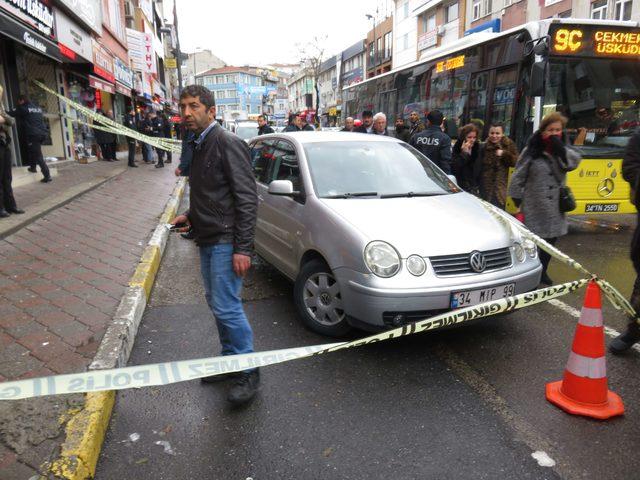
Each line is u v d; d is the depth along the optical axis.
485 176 6.49
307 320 4.31
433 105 10.91
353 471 2.60
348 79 63.19
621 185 7.77
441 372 3.62
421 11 39.62
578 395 3.12
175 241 7.62
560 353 3.91
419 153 5.46
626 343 3.83
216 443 2.82
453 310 3.64
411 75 12.12
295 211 4.59
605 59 7.56
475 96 9.10
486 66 8.74
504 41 8.20
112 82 20.08
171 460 2.68
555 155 4.93
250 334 3.26
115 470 2.60
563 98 7.50
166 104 42.88
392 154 5.22
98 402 2.90
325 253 4.00
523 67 7.66
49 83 14.61
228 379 3.50
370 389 3.39
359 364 3.74
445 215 4.18
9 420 2.71
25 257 5.75
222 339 3.37
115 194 10.38
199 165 3.03
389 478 2.55
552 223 5.02
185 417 3.07
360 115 16.36
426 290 3.55
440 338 4.18
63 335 3.77
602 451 2.75
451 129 10.06
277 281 5.72
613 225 8.80
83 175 12.66
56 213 8.08
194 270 6.15
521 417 3.07
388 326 3.62
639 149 3.67
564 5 22.66
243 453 2.74
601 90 7.62
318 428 2.96
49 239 6.55
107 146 17.92
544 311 4.75
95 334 3.79
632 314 3.53
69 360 3.39
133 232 7.24
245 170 3.00
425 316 3.63
